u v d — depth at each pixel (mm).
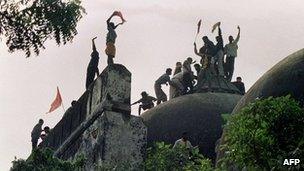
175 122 29047
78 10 12594
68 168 18297
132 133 22734
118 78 23359
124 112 22969
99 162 21875
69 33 12523
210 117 29047
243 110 15562
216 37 33406
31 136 30391
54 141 27344
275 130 15125
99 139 22391
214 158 27422
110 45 24484
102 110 22766
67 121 26359
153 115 30203
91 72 25625
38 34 12352
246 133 14922
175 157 22328
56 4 12383
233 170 18406
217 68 33156
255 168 14734
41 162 17922
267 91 21500
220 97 30984
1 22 12148
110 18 25078
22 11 12211
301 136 15047
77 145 24344
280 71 21984
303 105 20094
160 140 28297
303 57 22109
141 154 22562
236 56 33625
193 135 28125
